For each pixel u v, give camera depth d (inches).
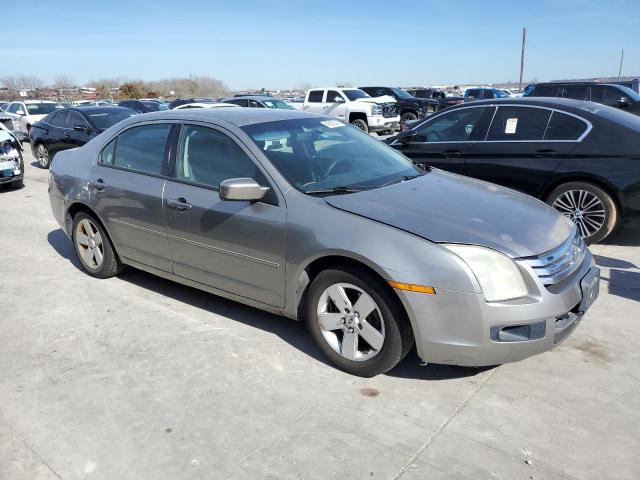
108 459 106.8
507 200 146.6
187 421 117.7
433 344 119.3
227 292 156.9
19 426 117.6
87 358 145.6
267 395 126.8
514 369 135.9
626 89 574.2
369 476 100.6
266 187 142.3
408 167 171.8
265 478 100.9
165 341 153.9
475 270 115.4
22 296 189.6
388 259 119.5
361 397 125.1
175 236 163.3
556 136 235.3
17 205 346.6
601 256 220.8
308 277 138.5
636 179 216.8
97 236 198.7
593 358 140.6
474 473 100.8
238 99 763.4
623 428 113.0
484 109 254.4
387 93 1066.1
